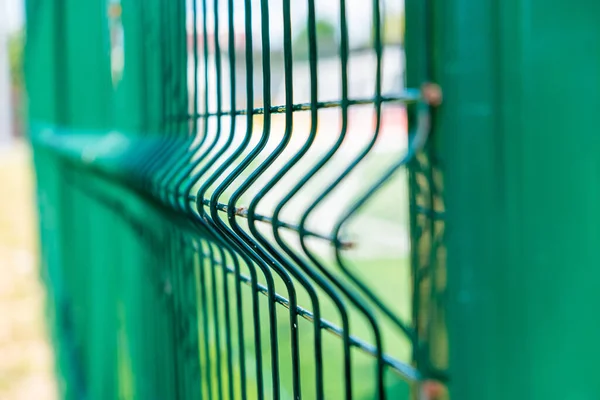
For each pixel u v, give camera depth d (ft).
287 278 3.04
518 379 2.83
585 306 2.73
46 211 21.86
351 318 18.01
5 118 118.52
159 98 5.57
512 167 2.78
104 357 10.35
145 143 6.00
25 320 23.50
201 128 4.12
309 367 14.51
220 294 5.31
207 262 4.69
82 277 12.71
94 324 11.31
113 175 7.82
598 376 2.75
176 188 3.98
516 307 2.82
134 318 7.70
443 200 3.05
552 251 2.75
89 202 11.27
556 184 2.73
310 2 2.72
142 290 6.95
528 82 2.71
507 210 2.80
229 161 3.21
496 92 2.81
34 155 27.50
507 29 2.75
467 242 2.91
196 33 4.10
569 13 2.67
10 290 27.99
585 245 2.72
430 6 3.04
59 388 16.56
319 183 32.22
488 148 2.84
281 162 7.88
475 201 2.88
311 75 2.76
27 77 30.35
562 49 2.68
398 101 3.25
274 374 3.18
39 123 23.76
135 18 6.97
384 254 28.25
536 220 2.75
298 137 10.16
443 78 2.99
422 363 3.16
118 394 9.09
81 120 11.87
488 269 2.87
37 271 28.91
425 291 3.23
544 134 2.71
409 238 3.34
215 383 4.69
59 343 17.11
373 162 32.12
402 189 34.68
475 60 2.85
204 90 3.93
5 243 40.06
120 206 8.15
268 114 2.93
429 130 3.08
